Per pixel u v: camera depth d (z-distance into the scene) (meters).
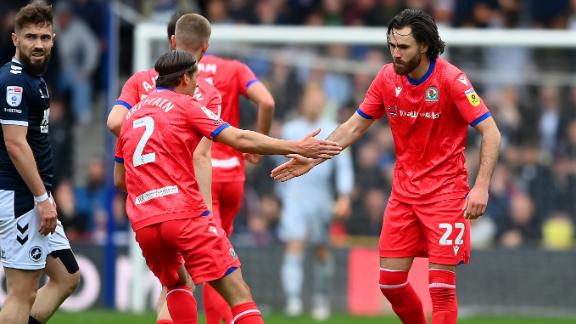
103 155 53.06
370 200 45.88
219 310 27.61
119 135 26.30
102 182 48.66
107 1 49.75
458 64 45.81
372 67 46.12
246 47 45.97
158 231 23.31
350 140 26.44
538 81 45.72
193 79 24.16
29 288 24.94
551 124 45.75
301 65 46.16
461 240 25.23
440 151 25.30
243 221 45.91
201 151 25.48
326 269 43.56
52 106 51.50
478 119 24.55
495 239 45.75
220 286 23.47
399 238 25.81
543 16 56.16
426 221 25.34
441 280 25.19
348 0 56.59
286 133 45.03
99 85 54.94
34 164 24.25
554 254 43.12
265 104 28.88
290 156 24.94
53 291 26.00
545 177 45.69
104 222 48.19
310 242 43.84
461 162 25.48
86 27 54.94
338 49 46.06
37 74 24.61
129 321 36.44
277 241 45.75
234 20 56.62
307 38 43.53
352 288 43.50
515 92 45.88
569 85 45.62
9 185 24.52
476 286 43.34
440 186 25.28
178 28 26.52
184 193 23.33
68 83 54.66
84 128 53.88
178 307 24.80
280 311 43.69
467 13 56.16
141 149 23.48
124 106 26.70
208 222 23.45
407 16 24.42
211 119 23.33
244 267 44.00
